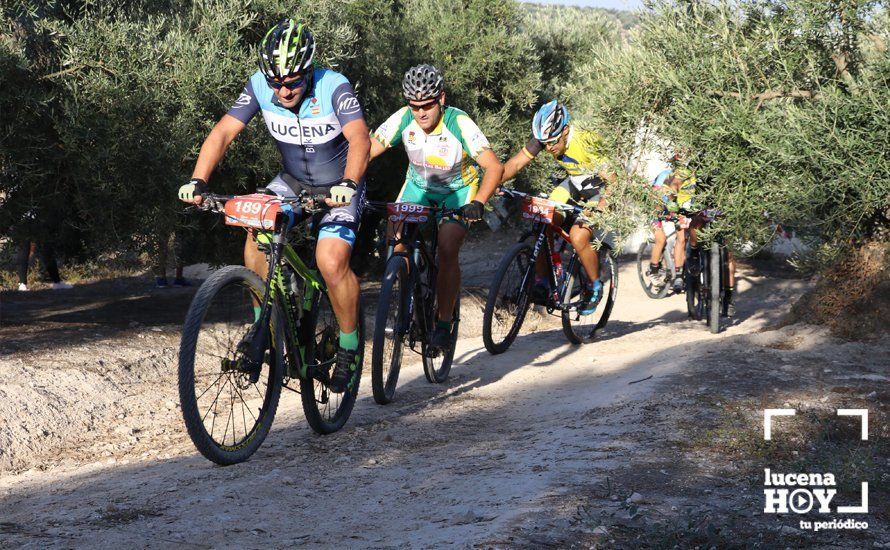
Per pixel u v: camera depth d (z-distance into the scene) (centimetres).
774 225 548
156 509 323
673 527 279
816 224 510
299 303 409
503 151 1146
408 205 491
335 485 356
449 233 521
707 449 376
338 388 426
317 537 287
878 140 473
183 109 701
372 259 1136
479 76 1133
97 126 651
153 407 575
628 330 834
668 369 527
